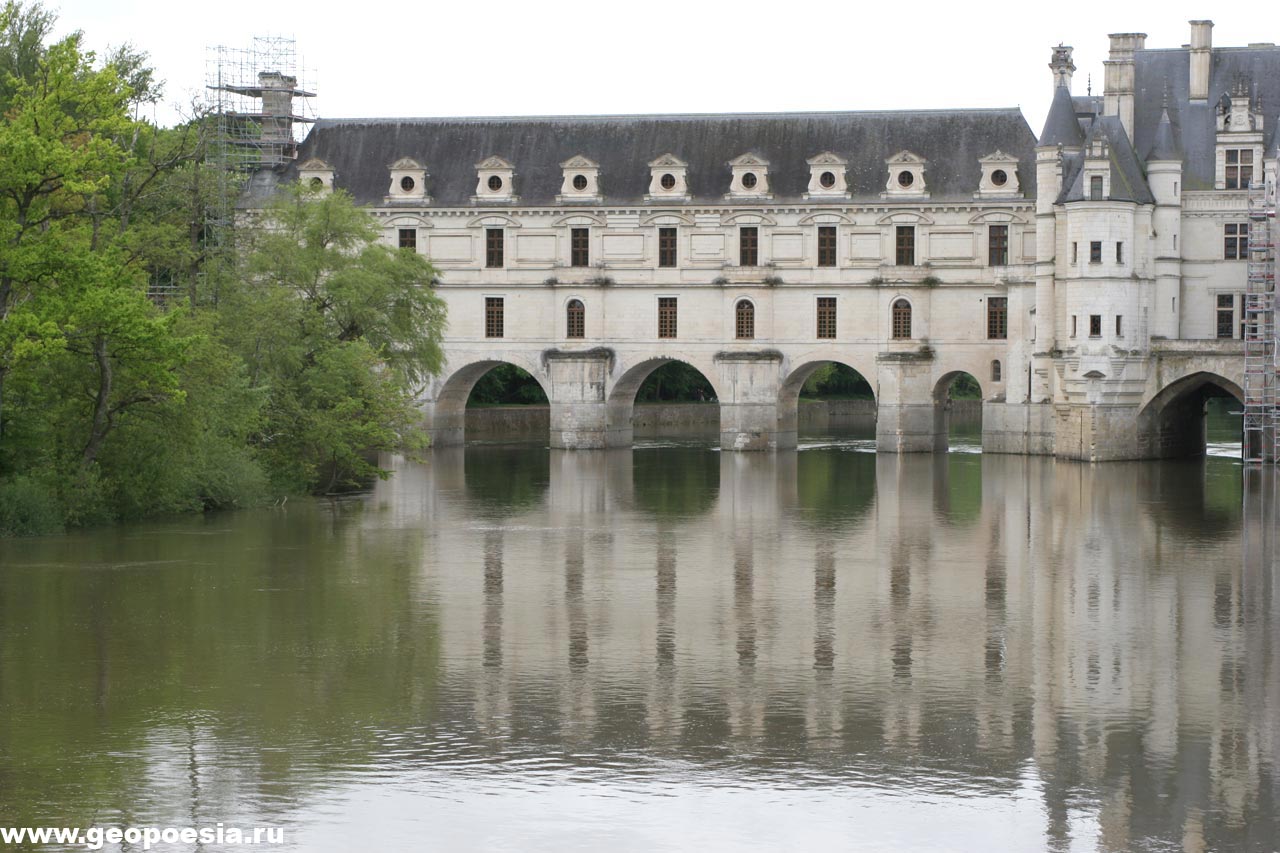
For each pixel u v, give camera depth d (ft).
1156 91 378.32
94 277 212.23
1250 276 346.95
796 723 130.00
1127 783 116.16
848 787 115.14
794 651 155.33
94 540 221.66
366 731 127.54
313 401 288.10
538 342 426.51
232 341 277.64
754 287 416.46
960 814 110.22
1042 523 253.03
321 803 111.96
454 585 191.52
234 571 199.31
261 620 168.55
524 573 201.36
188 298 261.65
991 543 230.48
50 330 203.10
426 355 318.65
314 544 224.12
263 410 277.44
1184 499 286.05
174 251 270.26
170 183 322.34
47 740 125.18
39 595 180.96
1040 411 386.11
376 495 297.53
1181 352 355.97
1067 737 126.52
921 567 207.92
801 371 424.46
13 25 361.92
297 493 285.64
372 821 108.78
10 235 209.05
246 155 424.46
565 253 424.05
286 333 281.95
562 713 132.67
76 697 137.18
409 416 295.28
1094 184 353.72
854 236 411.95
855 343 413.39
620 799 112.78
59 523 228.02
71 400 233.76
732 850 104.42
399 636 161.17
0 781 116.37
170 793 113.91
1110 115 366.22
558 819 109.19
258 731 127.54
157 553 211.82
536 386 536.01
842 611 176.14
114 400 233.96
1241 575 201.26
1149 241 360.89
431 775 117.39
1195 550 222.48
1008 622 170.30
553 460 391.04
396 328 311.88
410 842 105.60
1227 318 366.43
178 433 237.66
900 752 122.72
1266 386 341.21
